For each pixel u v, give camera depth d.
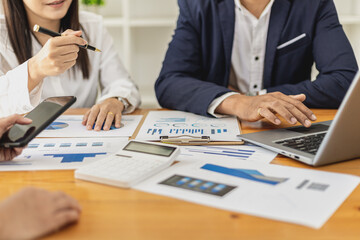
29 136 0.73
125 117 1.19
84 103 1.57
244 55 1.57
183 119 1.15
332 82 1.32
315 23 1.49
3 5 1.37
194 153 0.83
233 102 1.12
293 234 0.50
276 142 0.87
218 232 0.51
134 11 2.66
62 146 0.89
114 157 0.76
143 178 0.67
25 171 0.74
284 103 1.02
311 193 0.61
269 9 1.49
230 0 1.48
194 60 1.51
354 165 0.76
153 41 2.77
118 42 2.80
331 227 0.52
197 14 1.49
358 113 0.70
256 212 0.55
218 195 0.61
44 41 1.47
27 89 1.06
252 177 0.68
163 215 0.56
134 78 2.70
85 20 1.60
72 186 0.66
